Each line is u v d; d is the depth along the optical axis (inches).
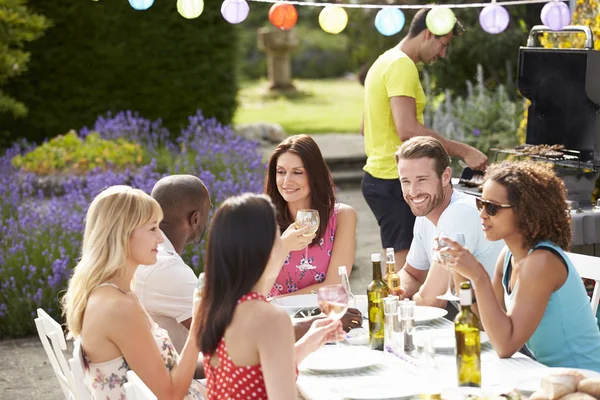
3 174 399.9
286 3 166.4
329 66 1368.1
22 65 451.5
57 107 501.4
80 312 128.9
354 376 126.3
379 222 244.4
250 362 107.1
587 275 163.9
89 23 499.8
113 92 510.3
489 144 422.6
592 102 218.7
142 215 129.3
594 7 257.4
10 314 263.7
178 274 152.5
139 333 126.6
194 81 522.0
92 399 128.8
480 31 469.4
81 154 421.1
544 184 132.6
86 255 129.6
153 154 430.6
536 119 242.2
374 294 141.9
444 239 128.5
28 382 226.5
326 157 525.3
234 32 527.5
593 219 213.5
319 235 183.2
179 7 160.1
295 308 159.0
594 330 133.6
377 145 239.5
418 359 132.0
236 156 392.5
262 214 108.1
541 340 134.1
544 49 231.9
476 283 128.0
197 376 146.0
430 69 491.8
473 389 111.7
